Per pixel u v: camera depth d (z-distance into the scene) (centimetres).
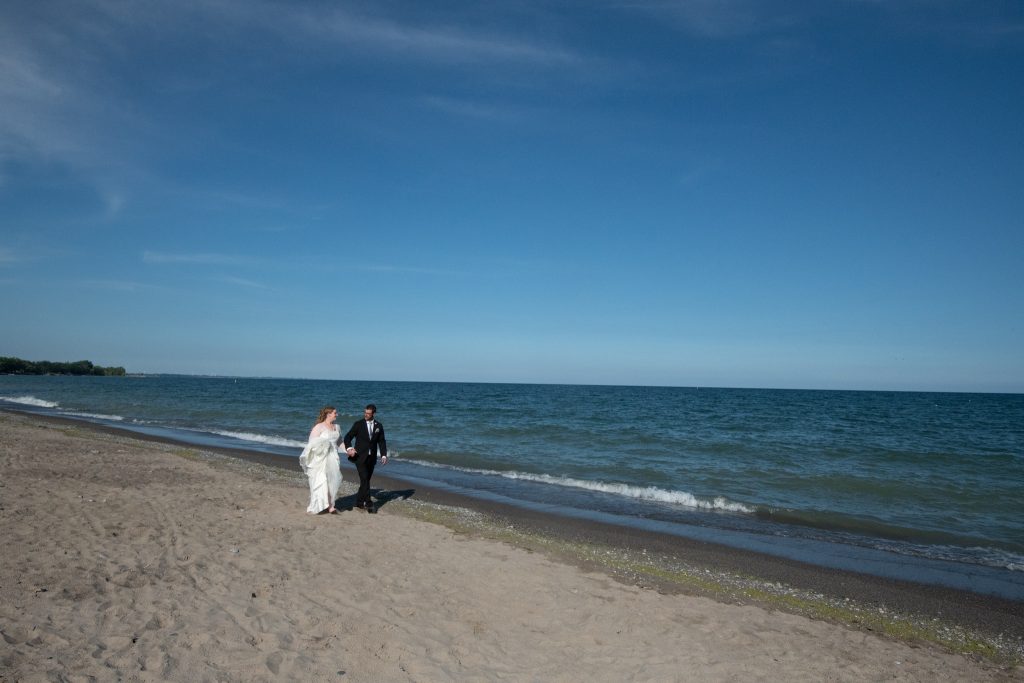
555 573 727
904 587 798
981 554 962
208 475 1286
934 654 572
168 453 1631
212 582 609
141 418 3238
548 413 4041
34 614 490
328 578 650
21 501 884
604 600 644
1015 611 721
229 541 764
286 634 497
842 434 2823
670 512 1206
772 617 639
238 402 5012
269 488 1170
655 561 865
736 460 1897
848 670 510
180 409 4003
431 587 645
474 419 3400
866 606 720
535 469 1695
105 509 880
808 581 809
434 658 479
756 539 1023
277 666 438
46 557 637
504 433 2606
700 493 1390
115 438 1973
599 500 1302
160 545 721
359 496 1045
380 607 577
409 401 5869
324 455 974
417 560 739
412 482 1459
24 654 416
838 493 1421
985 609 726
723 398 8219
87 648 438
